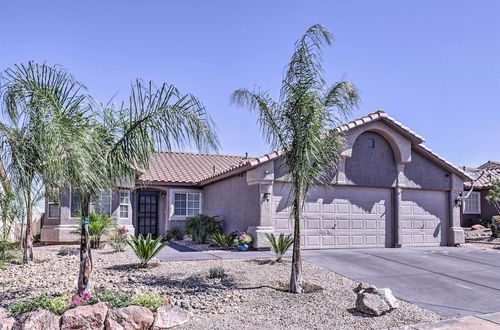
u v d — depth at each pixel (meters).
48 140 6.11
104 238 15.08
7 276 9.45
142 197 19.77
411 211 16.12
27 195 8.35
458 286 8.99
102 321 5.70
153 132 6.89
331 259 11.81
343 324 6.32
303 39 8.29
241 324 6.19
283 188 14.11
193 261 11.34
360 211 15.15
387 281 9.31
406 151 15.67
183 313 6.28
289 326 6.16
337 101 8.51
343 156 14.49
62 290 7.96
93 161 6.66
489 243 17.83
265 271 10.00
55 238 15.88
